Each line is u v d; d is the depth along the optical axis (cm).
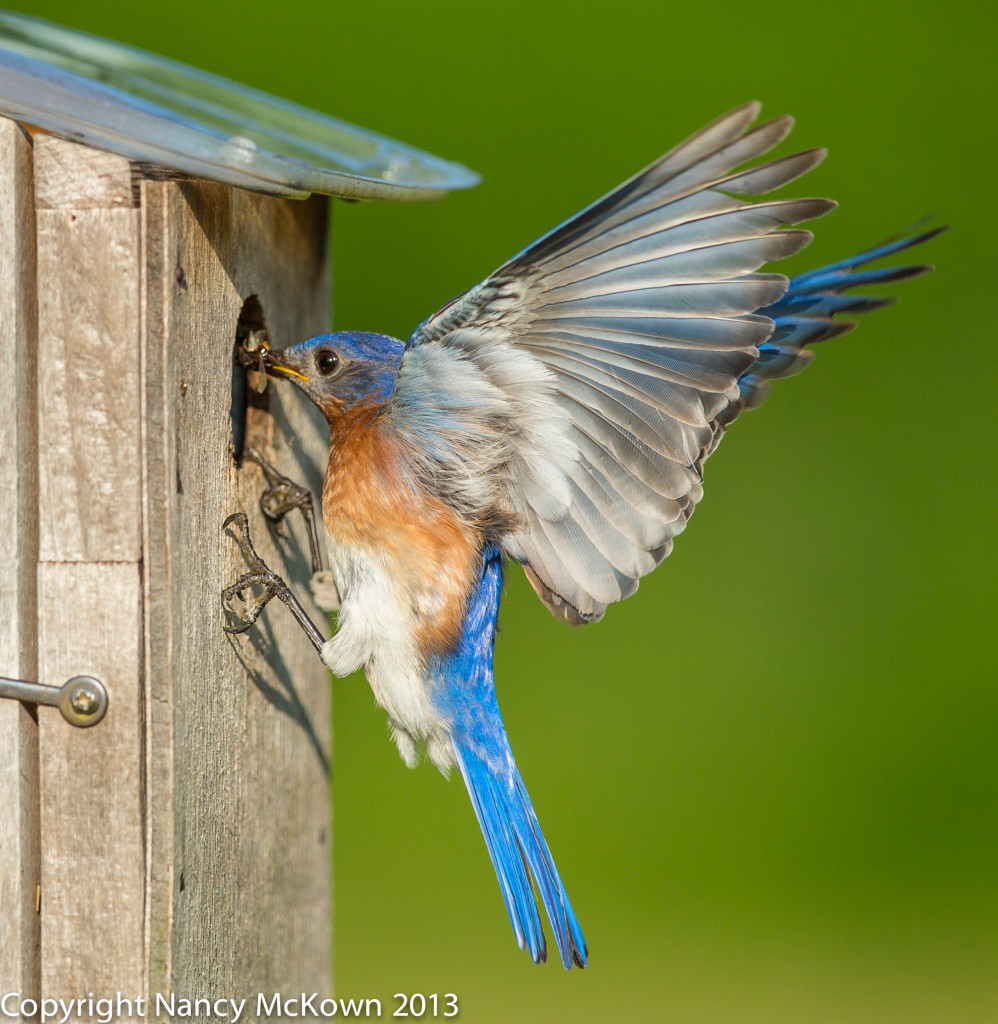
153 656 757
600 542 796
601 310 745
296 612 870
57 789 765
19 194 742
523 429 795
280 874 975
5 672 753
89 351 754
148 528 753
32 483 757
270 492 944
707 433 745
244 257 870
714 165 668
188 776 789
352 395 905
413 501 870
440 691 883
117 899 764
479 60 1769
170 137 724
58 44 978
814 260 1772
